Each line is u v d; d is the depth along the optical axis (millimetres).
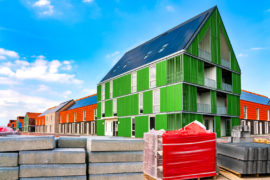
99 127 29828
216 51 23031
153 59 21922
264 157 7418
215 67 22734
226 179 7109
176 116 18703
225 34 24906
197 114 19688
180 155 6613
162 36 27281
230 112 24031
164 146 6484
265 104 37781
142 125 21969
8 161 4172
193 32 21000
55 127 52906
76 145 5145
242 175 7449
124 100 25047
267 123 36969
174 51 19984
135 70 23797
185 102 18594
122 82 25766
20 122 88938
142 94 22609
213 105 21766
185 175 6609
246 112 32969
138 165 4883
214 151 7145
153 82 21391
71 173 4383
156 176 6582
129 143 4918
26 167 4230
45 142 4387
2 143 4199
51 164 4340
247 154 7258
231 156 7777
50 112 58844
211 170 7008
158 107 20422
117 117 25812
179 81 18797
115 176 4711
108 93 28438
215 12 23656
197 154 6852
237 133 11633
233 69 25297
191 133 6969
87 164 4691
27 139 4305
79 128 42125
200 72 20562
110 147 4781
